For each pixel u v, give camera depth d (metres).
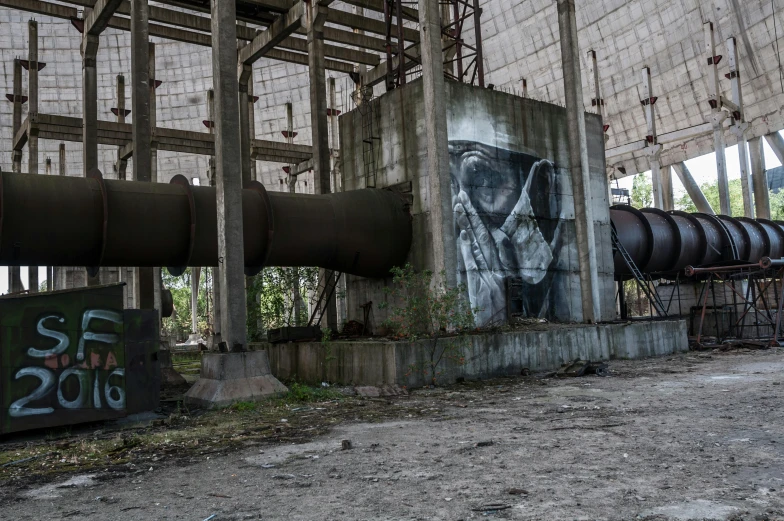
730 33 38.22
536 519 5.18
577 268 22.66
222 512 5.78
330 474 7.07
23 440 10.10
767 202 38.62
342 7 49.97
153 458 8.46
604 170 24.53
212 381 13.82
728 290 28.20
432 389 15.13
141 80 20.16
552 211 22.17
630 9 43.38
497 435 8.97
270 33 27.20
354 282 21.91
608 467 6.80
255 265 17.34
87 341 10.91
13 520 5.85
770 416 9.33
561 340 18.56
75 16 27.33
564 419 10.05
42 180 14.04
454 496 5.96
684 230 26.67
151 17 28.44
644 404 11.16
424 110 19.22
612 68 45.44
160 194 15.38
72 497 6.62
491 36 49.88
